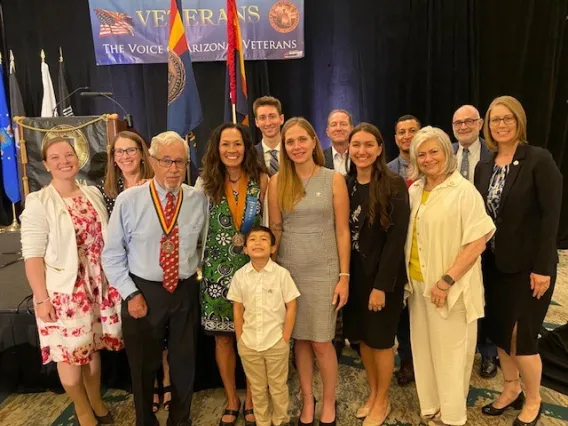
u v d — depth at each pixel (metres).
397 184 1.90
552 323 3.25
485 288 2.13
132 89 5.42
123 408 2.35
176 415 2.06
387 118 5.45
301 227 1.94
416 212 1.97
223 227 2.00
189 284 1.98
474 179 2.19
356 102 5.43
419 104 5.38
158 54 5.09
